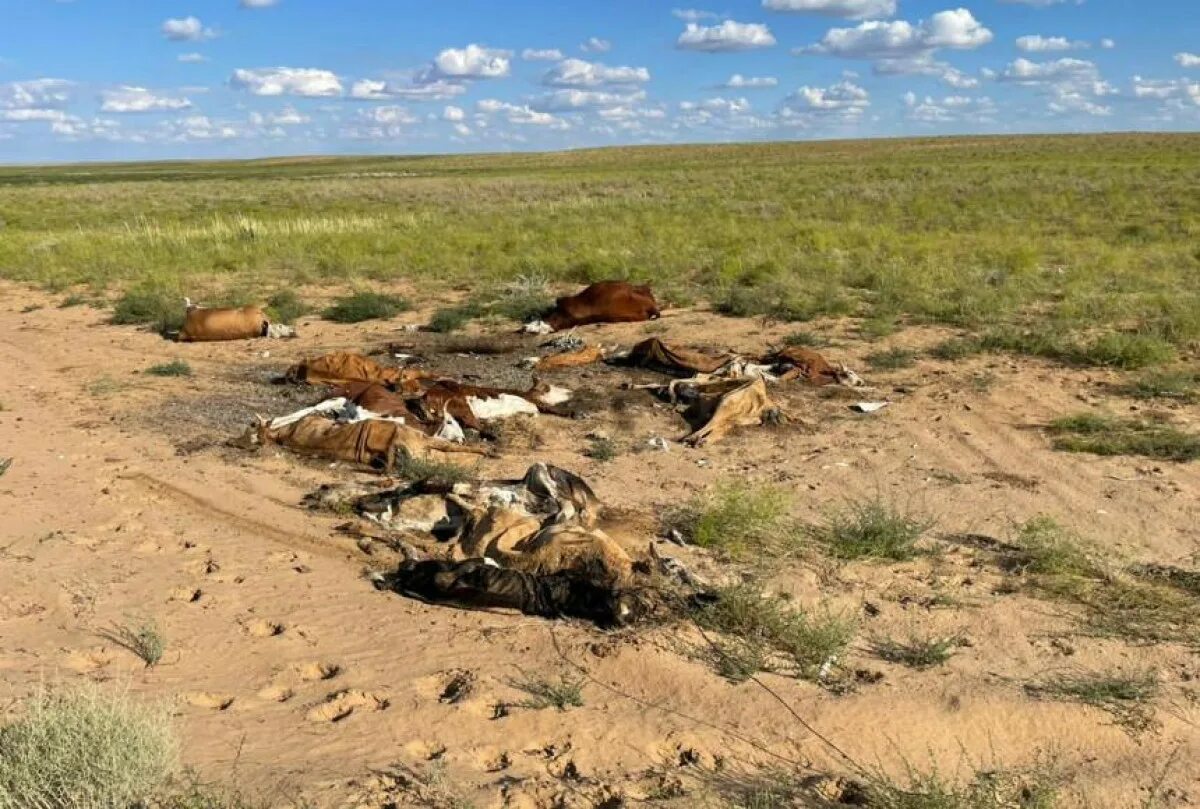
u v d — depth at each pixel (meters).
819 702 4.89
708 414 9.73
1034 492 7.86
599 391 11.02
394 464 8.33
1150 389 10.70
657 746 4.61
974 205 34.41
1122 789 4.31
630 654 5.32
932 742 4.65
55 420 10.16
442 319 15.06
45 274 21.59
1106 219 29.98
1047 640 5.50
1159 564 6.50
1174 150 81.88
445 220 32.94
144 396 11.13
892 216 32.19
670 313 15.67
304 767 4.34
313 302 18.02
